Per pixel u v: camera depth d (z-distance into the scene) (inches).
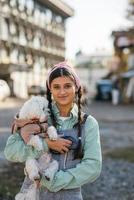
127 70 1918.1
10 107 1268.5
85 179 128.3
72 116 132.7
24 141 128.6
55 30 2657.5
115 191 339.3
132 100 1756.9
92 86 3125.0
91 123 132.6
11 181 344.2
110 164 443.2
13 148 130.1
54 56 2630.4
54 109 134.2
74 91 132.7
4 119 879.1
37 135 128.1
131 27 1916.8
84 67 3245.6
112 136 695.1
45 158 128.3
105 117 1027.3
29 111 130.0
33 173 125.8
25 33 2123.5
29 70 1953.7
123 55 1995.6
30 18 2180.1
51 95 135.9
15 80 1946.4
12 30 1953.7
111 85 1964.8
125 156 497.7
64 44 2896.2
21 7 2049.7
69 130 131.3
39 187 129.5
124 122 927.0
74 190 130.4
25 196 128.6
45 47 2436.0
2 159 418.9
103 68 3216.0
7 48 1909.4
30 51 2182.6
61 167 129.4
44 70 2390.5
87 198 315.9
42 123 130.1
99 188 345.1
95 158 129.1
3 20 1843.0
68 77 131.1
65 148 128.1
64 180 126.7
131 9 1700.3
